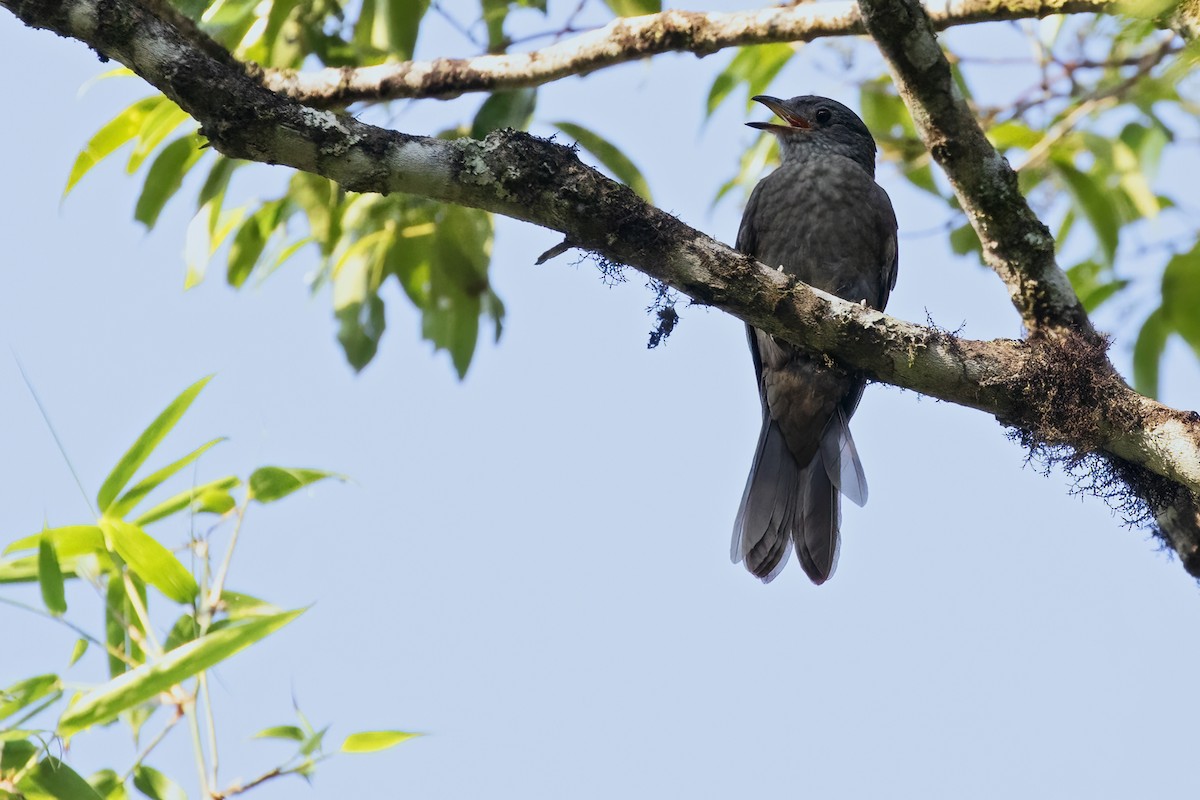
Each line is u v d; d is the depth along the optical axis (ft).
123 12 27.35
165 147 37.40
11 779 26.96
